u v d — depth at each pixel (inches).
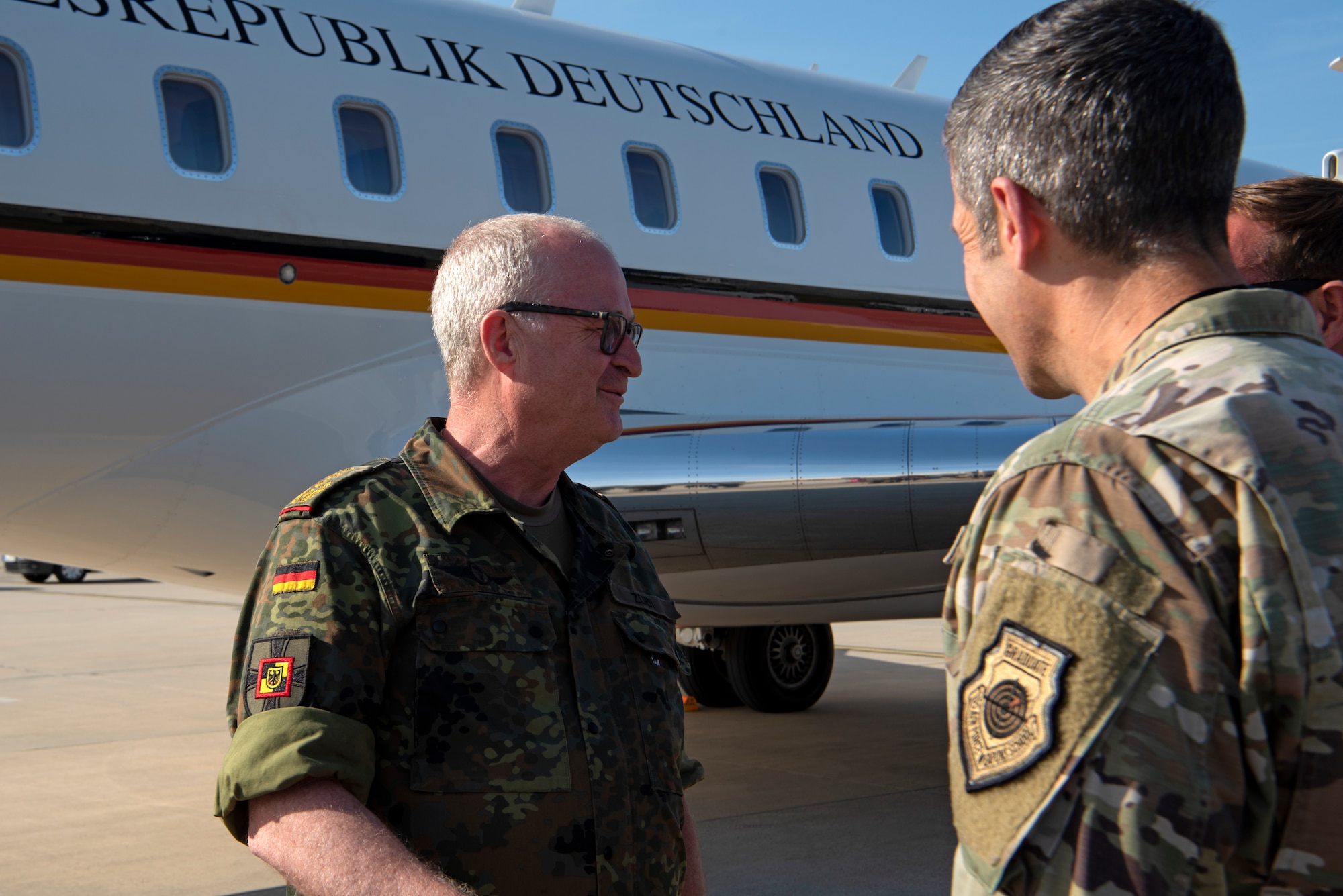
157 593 684.7
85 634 483.5
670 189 227.9
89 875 167.6
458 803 50.5
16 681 358.3
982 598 35.3
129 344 171.0
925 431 193.3
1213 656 31.4
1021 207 39.7
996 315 41.9
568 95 218.4
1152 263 37.9
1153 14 38.0
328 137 189.3
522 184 210.4
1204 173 37.3
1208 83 37.2
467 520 55.1
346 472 55.6
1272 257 68.6
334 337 188.7
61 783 226.4
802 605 210.1
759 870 166.9
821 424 201.3
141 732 278.7
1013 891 32.8
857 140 259.3
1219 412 33.2
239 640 54.0
